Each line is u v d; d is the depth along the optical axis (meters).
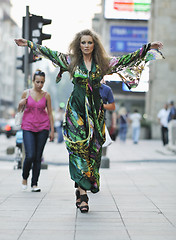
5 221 5.64
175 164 15.08
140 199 7.44
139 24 37.22
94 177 6.10
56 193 7.93
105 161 13.09
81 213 6.18
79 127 6.09
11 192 8.00
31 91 8.20
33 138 8.11
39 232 5.09
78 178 6.06
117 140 32.69
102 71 6.14
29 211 6.29
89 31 6.12
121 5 36.38
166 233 5.10
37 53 6.19
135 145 26.08
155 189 8.66
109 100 7.95
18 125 8.17
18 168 11.73
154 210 6.46
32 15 10.84
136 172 11.95
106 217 5.94
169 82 34.47
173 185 9.28
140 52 6.13
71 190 8.31
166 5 34.38
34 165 8.17
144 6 36.31
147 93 35.62
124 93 44.06
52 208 6.52
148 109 35.66
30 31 10.84
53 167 13.45
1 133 45.91
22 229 5.23
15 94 101.06
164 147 22.78
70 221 5.67
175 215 6.11
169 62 34.56
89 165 6.10
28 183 9.10
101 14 38.91
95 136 6.11
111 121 12.34
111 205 6.85
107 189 8.64
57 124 28.38
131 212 6.30
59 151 20.36
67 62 6.15
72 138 6.10
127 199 7.43
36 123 8.11
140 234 5.04
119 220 5.76
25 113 8.15
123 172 11.91
